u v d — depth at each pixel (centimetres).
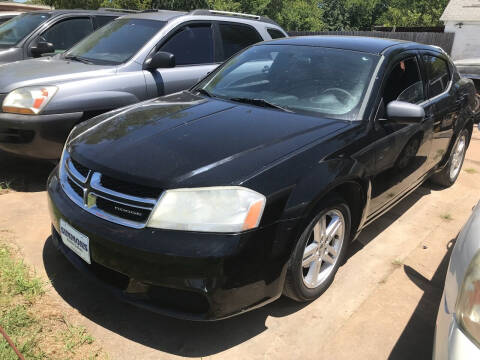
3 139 406
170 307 226
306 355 238
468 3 2208
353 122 293
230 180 222
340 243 287
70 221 244
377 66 329
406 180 356
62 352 225
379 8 4175
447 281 186
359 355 240
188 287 213
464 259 177
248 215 218
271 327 257
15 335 231
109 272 244
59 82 412
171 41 498
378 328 261
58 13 659
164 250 212
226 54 555
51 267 296
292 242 233
